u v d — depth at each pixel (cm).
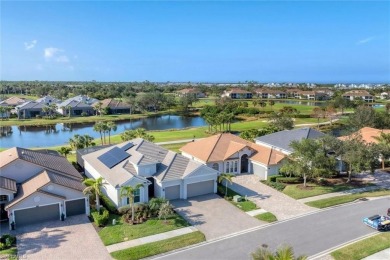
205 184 4044
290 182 4472
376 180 4628
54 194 3244
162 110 14925
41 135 9000
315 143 4206
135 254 2588
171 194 3856
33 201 3144
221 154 4897
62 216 3247
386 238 2905
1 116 11806
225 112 9656
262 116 12138
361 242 2816
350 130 7738
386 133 5762
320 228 3127
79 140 5519
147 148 4416
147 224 3152
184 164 4109
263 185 4406
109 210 3431
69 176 3734
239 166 4938
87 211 3400
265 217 3350
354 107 12962
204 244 2794
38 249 2669
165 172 3881
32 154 4028
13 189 3234
